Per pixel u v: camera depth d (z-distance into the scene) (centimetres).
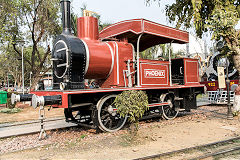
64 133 661
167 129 663
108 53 682
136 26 689
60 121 928
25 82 3922
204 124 730
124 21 728
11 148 521
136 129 563
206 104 1375
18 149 510
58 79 632
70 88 581
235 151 452
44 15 1562
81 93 588
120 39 783
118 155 435
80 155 442
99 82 755
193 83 943
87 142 534
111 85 701
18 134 651
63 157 434
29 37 1766
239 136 556
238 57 853
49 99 512
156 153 440
